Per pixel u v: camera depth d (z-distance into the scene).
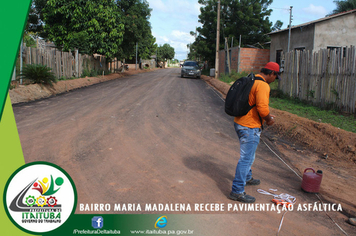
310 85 9.98
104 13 18.97
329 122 7.30
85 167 4.40
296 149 5.88
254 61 22.75
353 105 8.03
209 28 34.19
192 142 5.98
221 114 9.01
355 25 15.37
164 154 5.18
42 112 8.00
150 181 4.06
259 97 3.39
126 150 5.28
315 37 15.09
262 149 5.80
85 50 18.81
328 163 5.14
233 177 4.36
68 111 8.31
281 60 12.12
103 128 6.66
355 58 7.95
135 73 32.88
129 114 8.33
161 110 9.18
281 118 7.66
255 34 31.52
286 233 3.01
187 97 12.32
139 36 24.33
